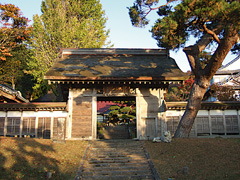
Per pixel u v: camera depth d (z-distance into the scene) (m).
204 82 14.73
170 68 17.31
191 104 14.94
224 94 22.64
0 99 20.72
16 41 24.66
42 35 26.11
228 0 12.24
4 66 24.91
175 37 13.38
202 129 17.19
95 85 16.62
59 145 13.53
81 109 16.31
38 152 11.89
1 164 10.05
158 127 16.11
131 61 19.00
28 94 42.31
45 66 26.12
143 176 9.96
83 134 15.93
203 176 9.45
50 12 27.02
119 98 19.88
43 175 9.62
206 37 15.23
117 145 14.02
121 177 10.01
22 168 9.98
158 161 11.34
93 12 31.92
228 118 17.39
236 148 12.27
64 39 25.20
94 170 10.68
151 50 20.30
